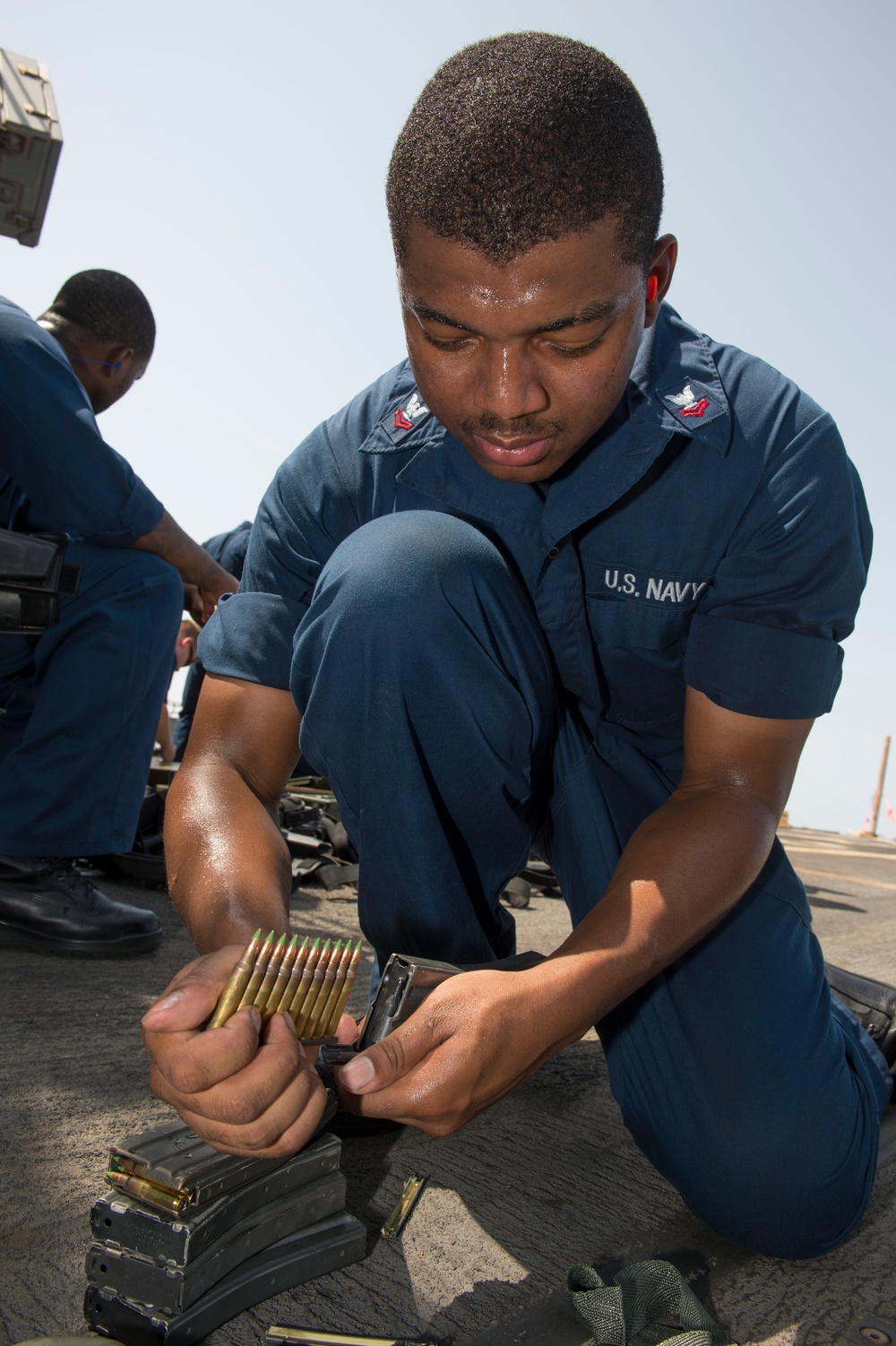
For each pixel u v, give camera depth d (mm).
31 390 2410
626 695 1590
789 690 1368
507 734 1386
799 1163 1302
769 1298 1258
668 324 1504
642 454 1373
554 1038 1044
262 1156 927
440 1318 1115
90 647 2482
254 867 1215
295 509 1562
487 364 1051
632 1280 1110
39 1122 1461
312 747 1392
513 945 1705
